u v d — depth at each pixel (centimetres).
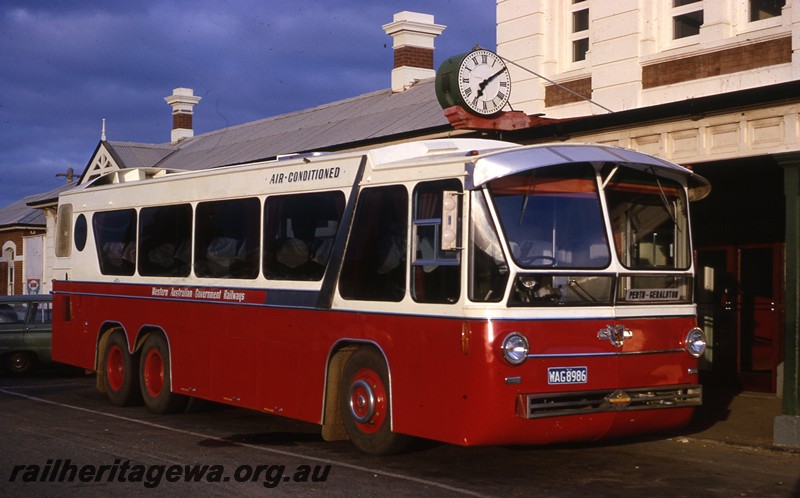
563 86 1579
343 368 1017
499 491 845
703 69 1374
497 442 857
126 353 1401
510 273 858
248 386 1150
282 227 1116
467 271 865
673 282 965
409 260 931
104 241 1475
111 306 1441
